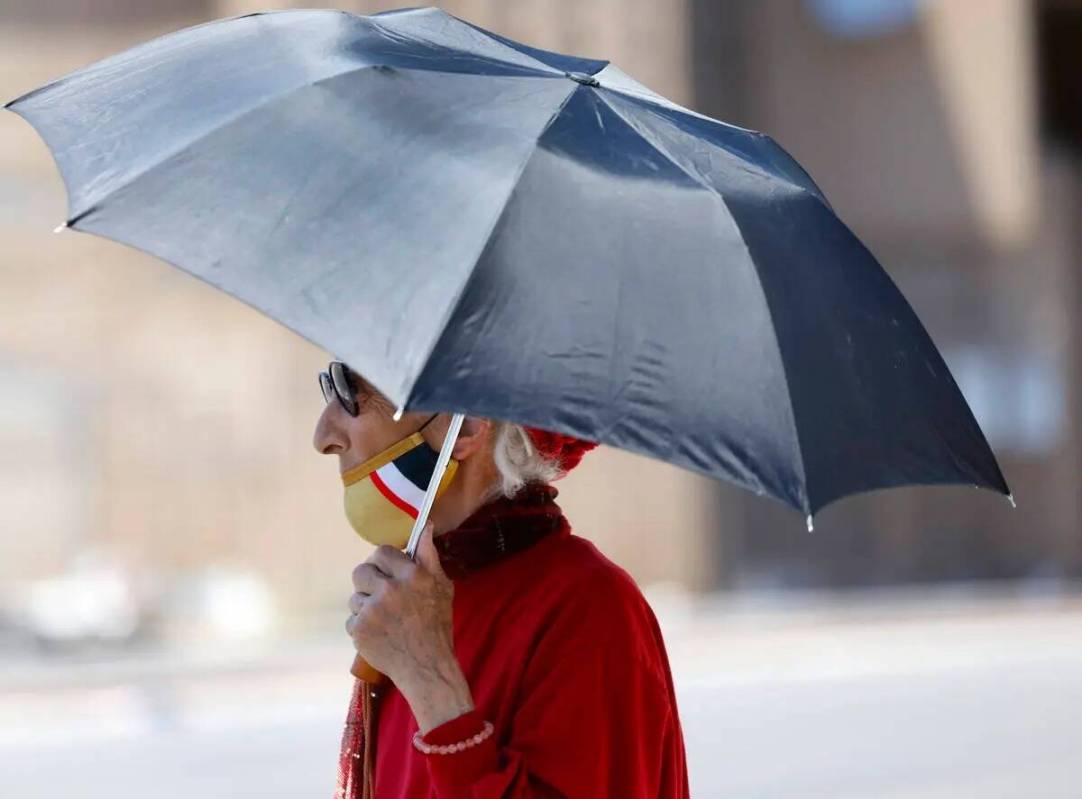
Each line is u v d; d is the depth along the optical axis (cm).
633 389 420
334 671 2747
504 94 474
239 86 478
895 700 2303
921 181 5919
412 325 410
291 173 445
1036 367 6109
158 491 5284
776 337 451
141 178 450
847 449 451
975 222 5984
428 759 474
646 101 514
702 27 5359
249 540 5169
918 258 5978
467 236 427
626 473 4869
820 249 494
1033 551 5975
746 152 521
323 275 421
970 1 5912
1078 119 7088
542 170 447
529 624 500
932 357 506
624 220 448
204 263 425
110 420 5356
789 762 1866
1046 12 6850
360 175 442
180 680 2612
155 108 480
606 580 508
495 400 400
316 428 522
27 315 5359
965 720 2138
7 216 5356
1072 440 6147
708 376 432
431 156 447
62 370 5356
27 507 5291
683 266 448
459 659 508
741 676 2566
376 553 493
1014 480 6062
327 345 405
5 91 5281
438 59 494
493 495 518
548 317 420
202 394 5294
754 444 427
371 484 515
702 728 2094
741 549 5150
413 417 511
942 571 5775
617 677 494
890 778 1781
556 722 484
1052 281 6122
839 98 5766
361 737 540
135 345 5353
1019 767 1836
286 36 505
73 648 4484
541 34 4869
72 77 521
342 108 461
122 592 4634
